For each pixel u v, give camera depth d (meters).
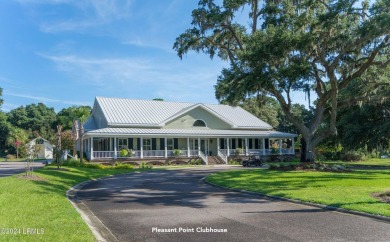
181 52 29.02
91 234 7.36
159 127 42.59
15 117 95.75
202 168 33.50
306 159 27.45
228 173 24.09
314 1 23.44
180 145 44.59
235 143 48.12
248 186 16.56
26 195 12.26
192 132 42.69
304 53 24.42
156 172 28.31
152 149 42.59
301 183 17.02
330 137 43.75
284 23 23.91
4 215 8.75
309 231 8.05
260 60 22.48
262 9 25.86
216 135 43.75
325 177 19.55
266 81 22.78
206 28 28.05
